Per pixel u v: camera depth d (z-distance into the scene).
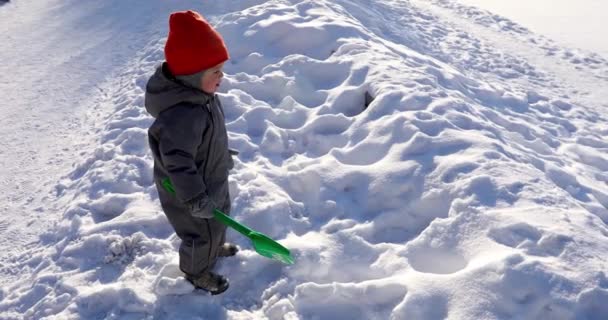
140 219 3.19
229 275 2.78
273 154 3.85
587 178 4.38
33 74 6.25
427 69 5.33
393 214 3.07
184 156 2.22
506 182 2.97
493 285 2.34
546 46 8.80
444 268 2.68
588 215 2.74
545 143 5.00
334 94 4.46
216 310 2.60
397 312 2.38
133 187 3.60
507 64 7.67
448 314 2.33
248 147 3.88
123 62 6.36
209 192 2.54
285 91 4.66
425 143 3.44
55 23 8.09
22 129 5.00
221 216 2.40
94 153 4.09
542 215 2.69
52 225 3.46
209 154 2.45
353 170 3.38
